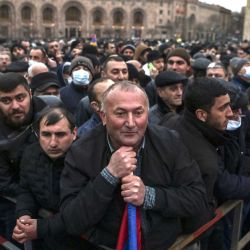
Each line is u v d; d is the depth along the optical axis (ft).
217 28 416.46
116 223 9.68
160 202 9.30
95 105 17.53
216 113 11.56
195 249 11.37
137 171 9.73
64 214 9.55
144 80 32.01
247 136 16.43
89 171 9.75
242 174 14.16
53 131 11.48
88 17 321.73
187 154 10.35
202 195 10.07
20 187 12.65
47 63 42.37
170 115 13.70
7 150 13.61
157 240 9.82
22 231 11.25
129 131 9.03
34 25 306.96
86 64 26.48
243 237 14.44
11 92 14.34
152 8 335.67
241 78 28.07
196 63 31.04
